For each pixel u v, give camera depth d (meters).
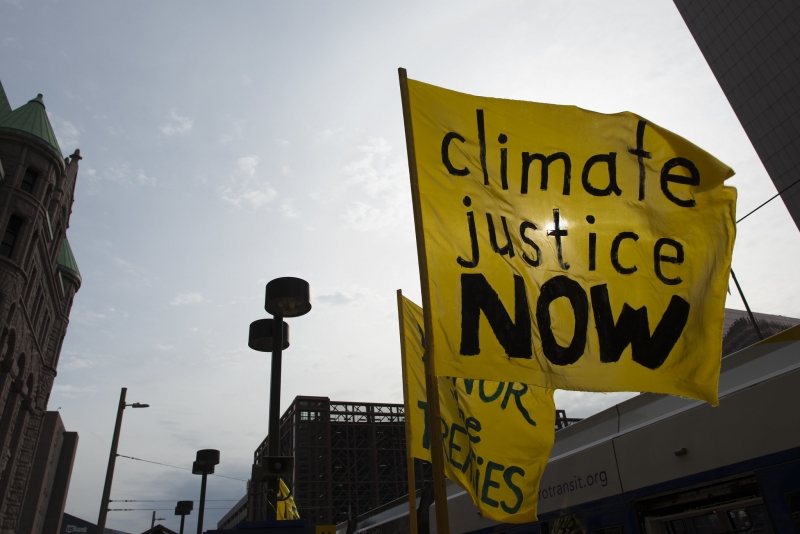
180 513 41.06
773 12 38.62
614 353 6.03
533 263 6.20
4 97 37.97
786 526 6.68
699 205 6.77
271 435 17.88
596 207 6.63
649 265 6.47
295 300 19.81
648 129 7.03
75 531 110.31
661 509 8.38
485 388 8.43
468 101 6.77
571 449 10.95
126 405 26.33
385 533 19.86
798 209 35.69
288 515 18.98
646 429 8.86
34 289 36.94
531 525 10.86
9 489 37.47
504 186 6.46
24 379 37.34
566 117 6.98
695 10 43.25
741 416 7.48
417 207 6.07
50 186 36.66
